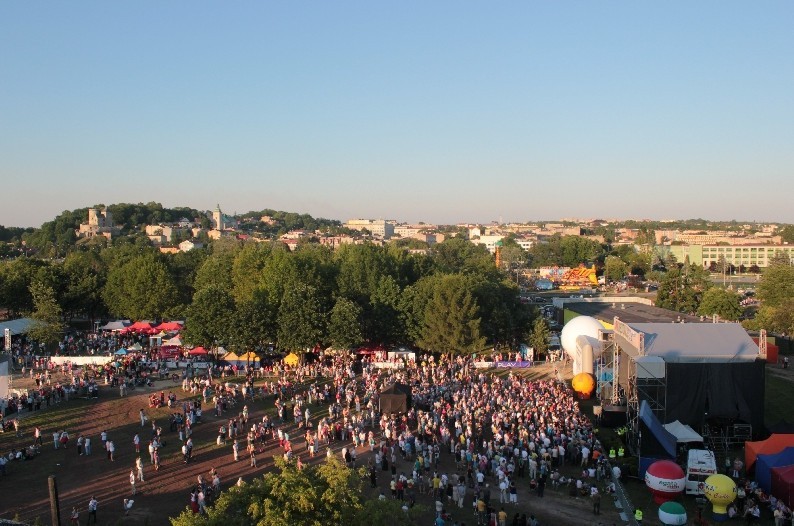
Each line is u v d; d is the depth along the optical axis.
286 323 75.88
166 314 103.38
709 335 54.81
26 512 36.59
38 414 56.69
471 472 43.19
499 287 98.31
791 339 92.38
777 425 47.16
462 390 63.38
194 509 36.94
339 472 25.95
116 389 65.94
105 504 38.19
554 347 91.69
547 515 37.69
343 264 112.44
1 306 103.81
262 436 49.59
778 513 36.53
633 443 48.59
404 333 84.31
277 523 23.64
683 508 36.44
